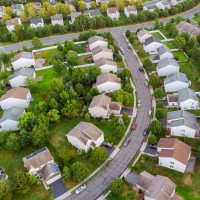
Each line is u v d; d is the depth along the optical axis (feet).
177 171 359.25
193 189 338.54
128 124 436.35
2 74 545.03
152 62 558.56
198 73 516.32
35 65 587.68
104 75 501.15
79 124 415.44
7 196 336.49
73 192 351.87
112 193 344.49
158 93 460.96
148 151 390.42
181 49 586.86
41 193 352.69
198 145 387.75
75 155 394.11
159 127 400.26
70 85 495.00
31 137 406.41
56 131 432.25
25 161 369.09
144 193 328.29
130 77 531.50
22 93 483.51
